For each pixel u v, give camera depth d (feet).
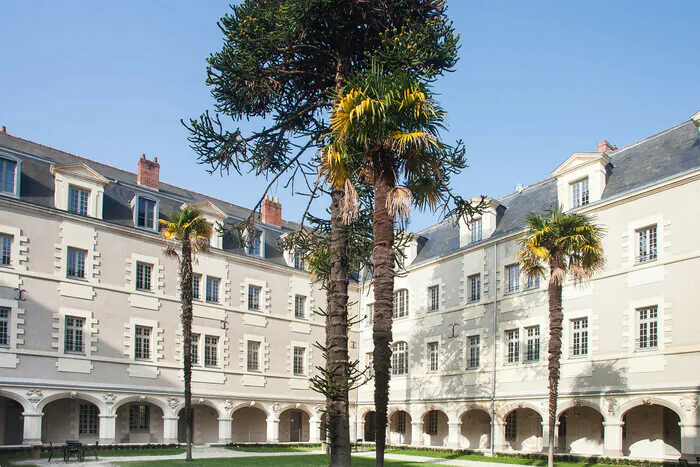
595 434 91.45
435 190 44.83
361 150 42.63
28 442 90.07
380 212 40.98
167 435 106.73
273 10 54.75
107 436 99.09
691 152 82.28
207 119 54.08
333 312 48.52
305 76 57.77
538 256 73.41
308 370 130.82
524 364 97.04
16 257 93.30
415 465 76.64
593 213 90.27
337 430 46.06
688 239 77.77
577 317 89.92
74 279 99.14
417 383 119.34
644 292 81.71
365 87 40.91
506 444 100.99
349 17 52.75
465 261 112.88
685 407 74.08
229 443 114.11
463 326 110.83
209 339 116.16
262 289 125.70
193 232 86.22
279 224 140.67
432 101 41.01
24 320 92.84
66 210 99.09
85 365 98.22
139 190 114.32
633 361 81.30
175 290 112.37
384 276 39.99
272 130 56.59
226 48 53.98
